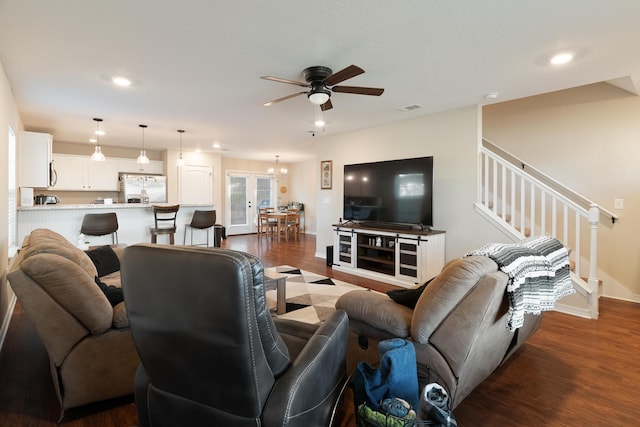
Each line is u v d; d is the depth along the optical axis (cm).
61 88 347
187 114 456
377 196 493
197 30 229
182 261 104
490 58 274
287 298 389
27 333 288
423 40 242
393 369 152
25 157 450
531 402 196
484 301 159
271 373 116
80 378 178
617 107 399
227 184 980
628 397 202
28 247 209
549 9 201
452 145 438
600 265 413
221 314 99
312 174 1021
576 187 429
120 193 749
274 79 277
